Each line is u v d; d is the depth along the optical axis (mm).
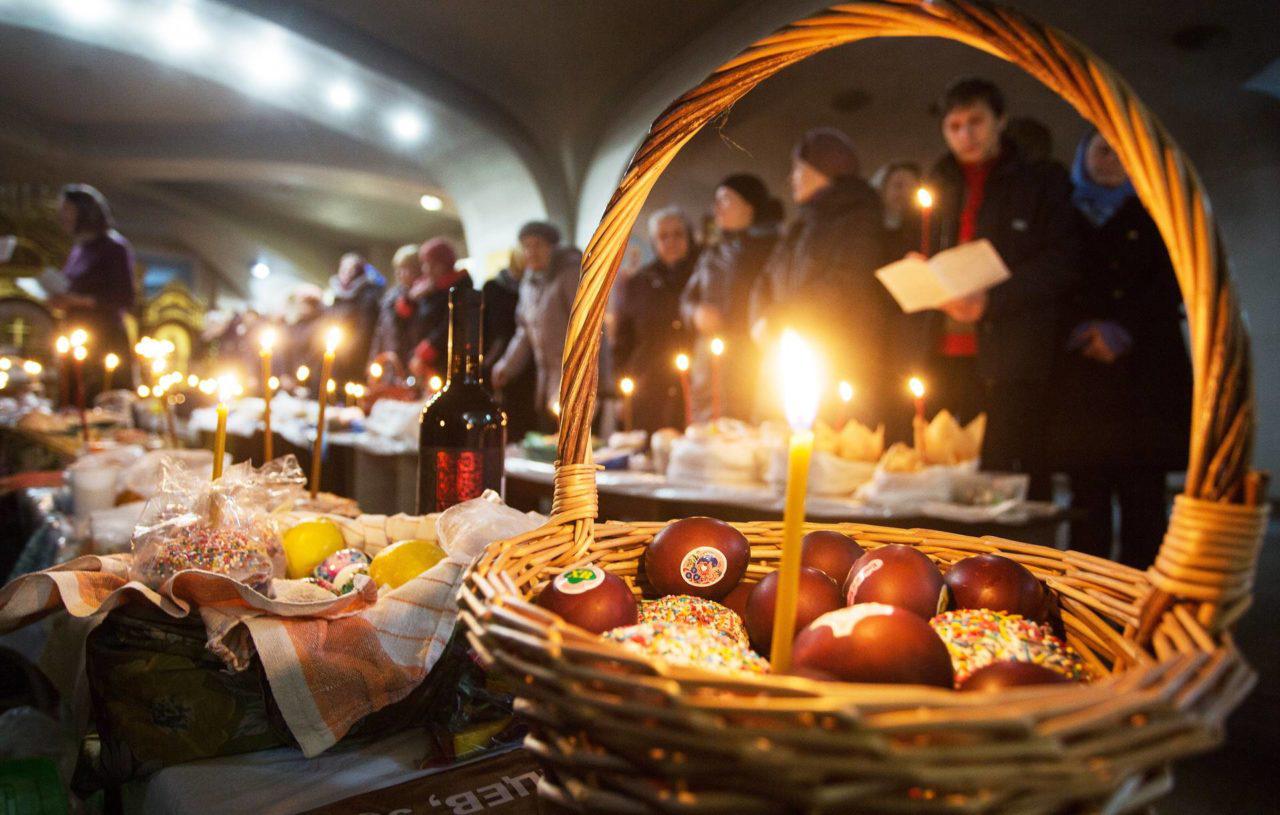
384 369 5316
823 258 3139
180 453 1840
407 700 926
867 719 442
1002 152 2822
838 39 784
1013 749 434
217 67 9078
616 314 4715
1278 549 5406
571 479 908
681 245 4582
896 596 801
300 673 856
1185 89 7742
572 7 7246
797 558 626
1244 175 8297
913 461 2119
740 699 479
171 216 17234
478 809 795
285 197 16094
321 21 8258
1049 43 605
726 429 2773
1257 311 8500
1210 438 582
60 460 2789
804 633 694
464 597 673
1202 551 583
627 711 484
